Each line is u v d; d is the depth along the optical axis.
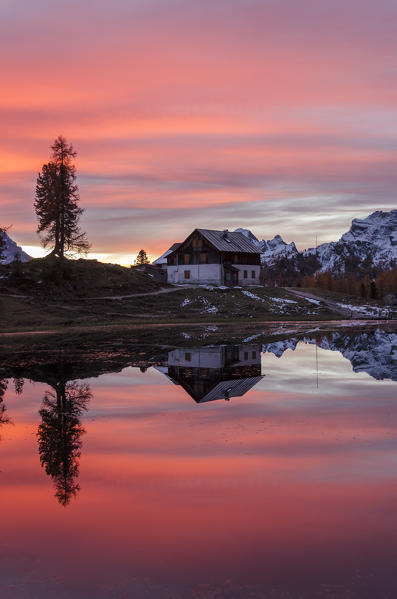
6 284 70.69
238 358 30.33
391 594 6.36
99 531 8.03
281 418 15.12
